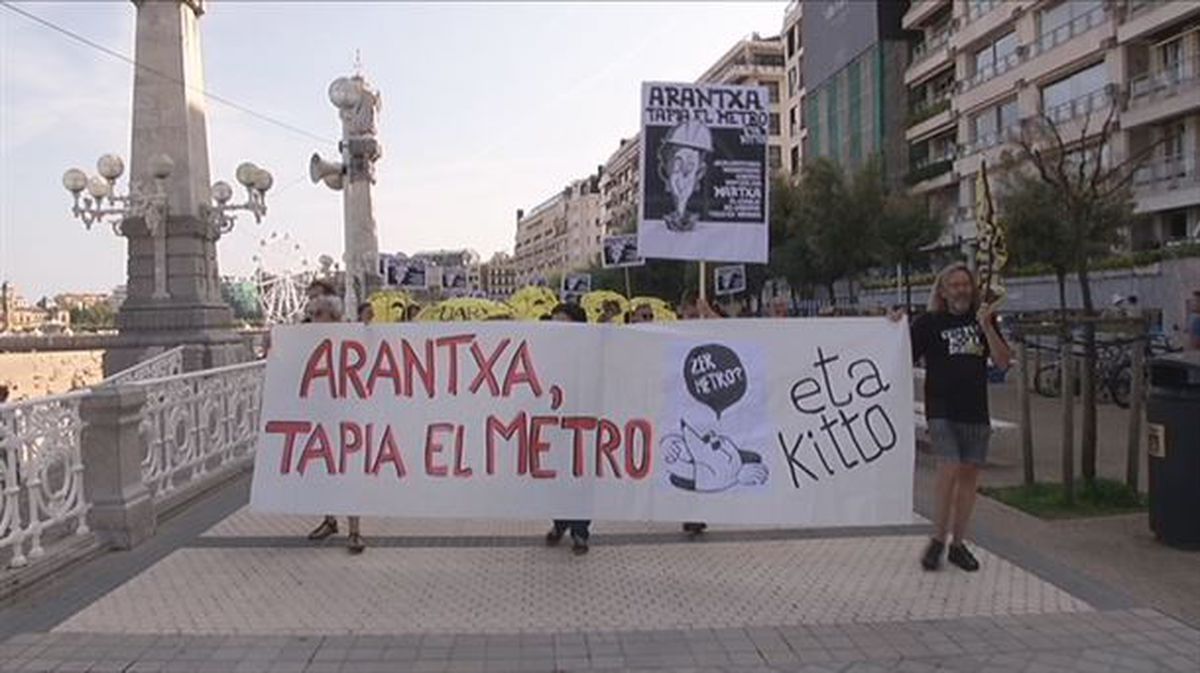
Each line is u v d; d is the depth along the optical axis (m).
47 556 6.58
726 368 6.72
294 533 7.70
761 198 8.37
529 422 6.85
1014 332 9.88
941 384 6.52
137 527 7.33
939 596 5.97
